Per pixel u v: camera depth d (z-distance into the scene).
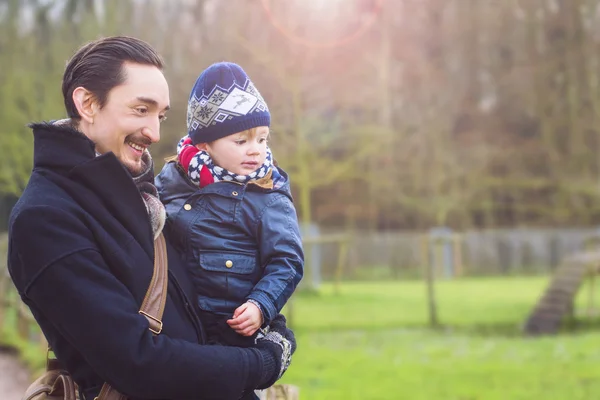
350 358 12.64
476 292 23.73
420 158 29.33
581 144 30.00
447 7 30.62
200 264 2.20
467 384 10.39
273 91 23.12
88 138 2.03
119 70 2.04
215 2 21.66
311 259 23.41
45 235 1.90
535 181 30.22
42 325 2.05
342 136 25.25
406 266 29.70
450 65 30.67
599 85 29.78
